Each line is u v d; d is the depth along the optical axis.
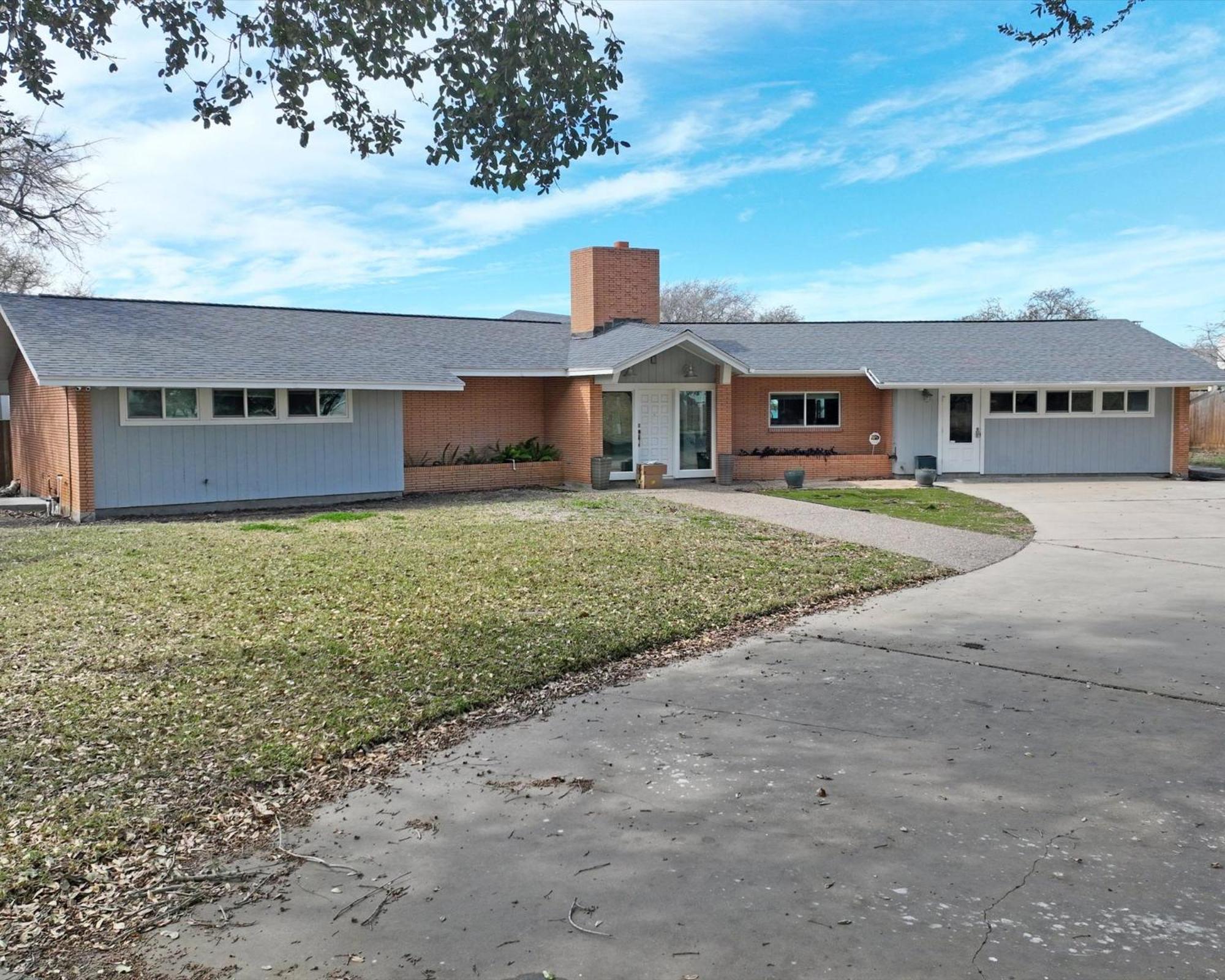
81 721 5.86
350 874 4.11
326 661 7.14
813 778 5.06
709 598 9.38
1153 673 6.89
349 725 5.81
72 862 4.18
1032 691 6.51
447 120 8.09
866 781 5.01
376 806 4.79
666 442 22.55
